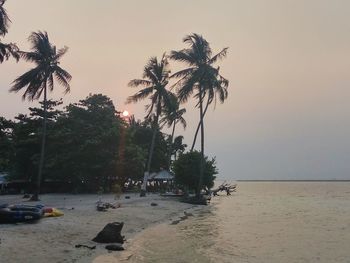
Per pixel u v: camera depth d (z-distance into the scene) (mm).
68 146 57719
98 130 58812
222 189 101562
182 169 57250
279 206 55812
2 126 38156
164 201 48875
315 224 33219
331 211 47062
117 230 20781
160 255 18719
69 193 59875
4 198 46281
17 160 58281
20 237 18906
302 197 86312
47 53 42188
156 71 56094
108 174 61125
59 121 58906
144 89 55562
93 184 62031
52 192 61906
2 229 20766
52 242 18812
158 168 82938
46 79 42375
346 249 21391
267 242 23516
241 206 55344
